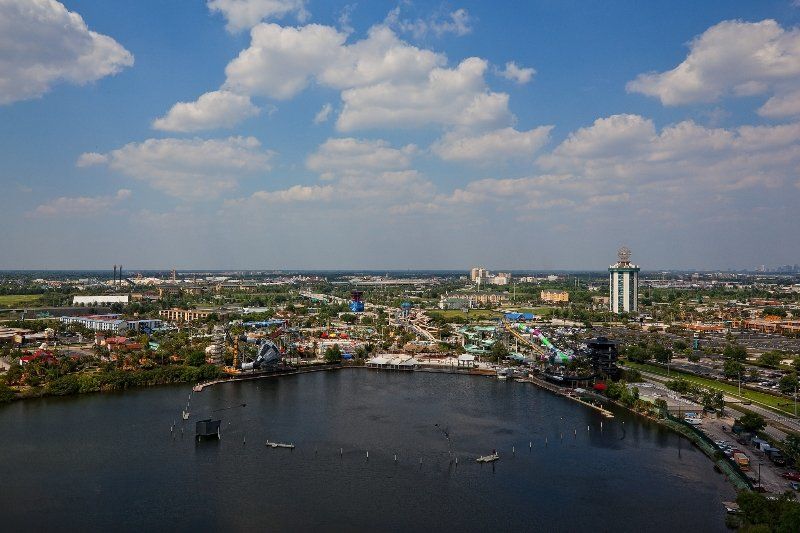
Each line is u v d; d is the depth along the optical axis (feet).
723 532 625.00
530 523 649.61
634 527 638.53
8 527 625.82
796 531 533.96
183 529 627.87
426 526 642.63
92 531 620.08
